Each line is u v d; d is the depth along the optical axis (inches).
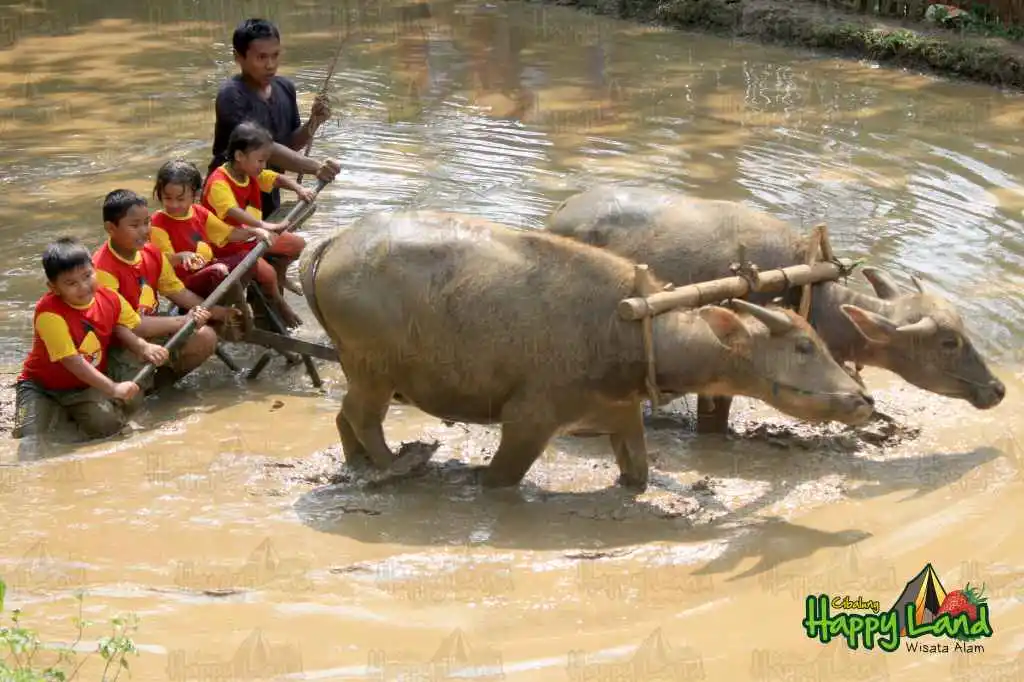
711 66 1034.7
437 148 813.9
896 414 487.2
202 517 408.2
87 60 1084.5
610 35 1157.1
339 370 546.6
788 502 420.5
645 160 782.5
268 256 569.6
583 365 408.5
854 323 449.7
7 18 1272.1
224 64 1066.1
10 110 920.3
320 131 854.5
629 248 475.8
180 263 514.3
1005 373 506.0
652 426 488.7
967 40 1000.9
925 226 667.4
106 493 423.8
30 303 586.2
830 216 681.0
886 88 960.3
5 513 407.8
